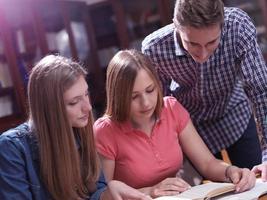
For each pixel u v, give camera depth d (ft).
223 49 5.09
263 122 4.99
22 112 9.77
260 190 4.17
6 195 3.96
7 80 9.92
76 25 12.16
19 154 4.06
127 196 4.26
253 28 5.06
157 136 4.92
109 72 4.71
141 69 4.55
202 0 4.05
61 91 3.93
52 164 4.06
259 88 4.98
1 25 9.79
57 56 4.22
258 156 6.12
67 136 3.99
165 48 5.26
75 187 4.14
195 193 4.16
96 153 4.45
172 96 5.81
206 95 5.60
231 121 6.06
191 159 5.17
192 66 5.25
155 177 4.83
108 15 13.01
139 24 13.23
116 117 4.80
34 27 10.52
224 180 4.71
